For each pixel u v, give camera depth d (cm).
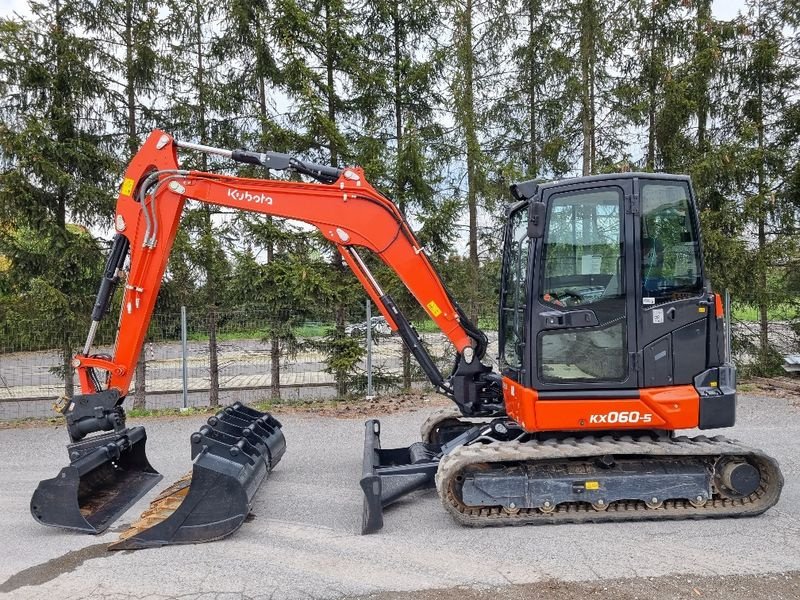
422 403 1038
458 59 1248
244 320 1138
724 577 380
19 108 1080
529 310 480
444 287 575
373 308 1161
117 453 535
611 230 480
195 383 1401
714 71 1254
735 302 1228
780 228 1257
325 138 1159
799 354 1248
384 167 1163
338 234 562
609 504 486
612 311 479
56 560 429
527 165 1390
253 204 559
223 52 1246
